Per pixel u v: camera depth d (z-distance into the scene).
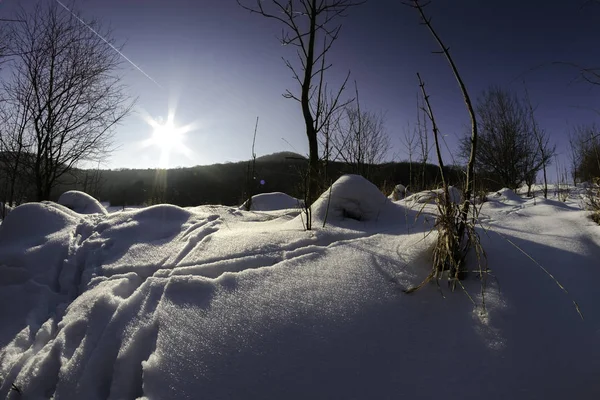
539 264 2.31
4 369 2.11
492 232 2.85
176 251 3.04
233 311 2.04
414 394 1.57
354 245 2.74
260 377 1.66
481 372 1.64
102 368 1.94
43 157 9.52
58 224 3.71
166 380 1.69
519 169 11.82
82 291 2.73
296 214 4.36
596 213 3.04
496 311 1.92
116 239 3.39
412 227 3.16
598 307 1.93
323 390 1.60
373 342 1.80
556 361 1.67
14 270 3.00
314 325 1.89
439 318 1.94
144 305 2.23
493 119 12.40
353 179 3.72
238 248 2.87
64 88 9.52
